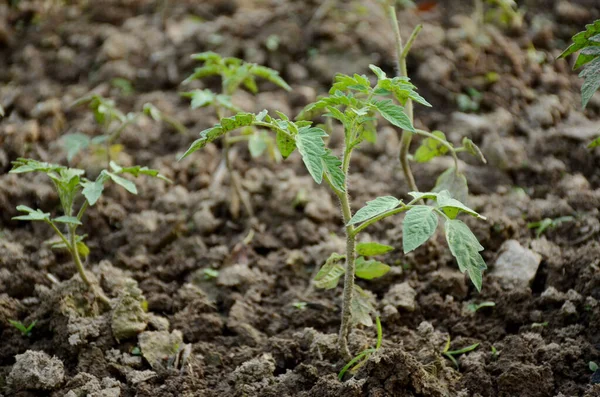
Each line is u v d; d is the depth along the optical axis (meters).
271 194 1.66
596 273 1.50
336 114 1.38
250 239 1.60
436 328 1.50
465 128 1.71
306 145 1.34
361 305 1.44
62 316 1.47
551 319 1.48
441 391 1.41
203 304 1.51
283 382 1.42
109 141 1.63
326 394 1.40
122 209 1.63
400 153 1.53
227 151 1.63
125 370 1.45
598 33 1.42
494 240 1.57
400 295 1.51
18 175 1.66
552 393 1.42
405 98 1.40
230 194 1.65
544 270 1.54
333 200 1.65
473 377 1.43
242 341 1.49
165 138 1.74
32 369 1.42
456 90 1.77
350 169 1.69
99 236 1.61
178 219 1.61
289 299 1.53
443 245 1.56
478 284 1.31
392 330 1.49
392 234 1.57
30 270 1.54
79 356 1.45
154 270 1.56
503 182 1.66
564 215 1.60
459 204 1.33
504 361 1.44
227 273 1.55
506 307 1.50
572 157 1.68
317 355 1.45
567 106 1.76
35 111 1.76
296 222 1.62
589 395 1.39
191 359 1.46
